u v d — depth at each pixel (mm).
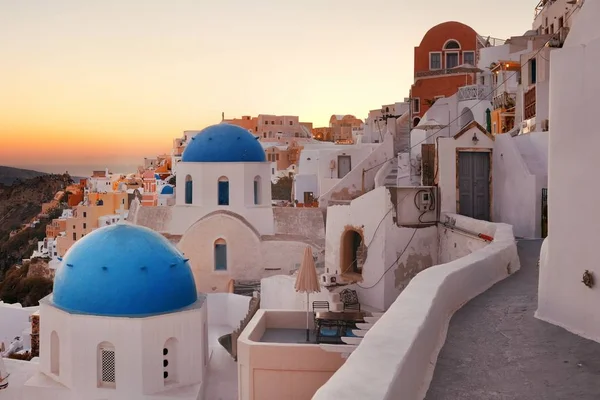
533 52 24656
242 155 29500
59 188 157000
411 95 39312
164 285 17062
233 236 27953
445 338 6434
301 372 11406
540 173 15344
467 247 13523
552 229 6828
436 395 4883
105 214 76625
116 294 16562
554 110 6637
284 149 81500
